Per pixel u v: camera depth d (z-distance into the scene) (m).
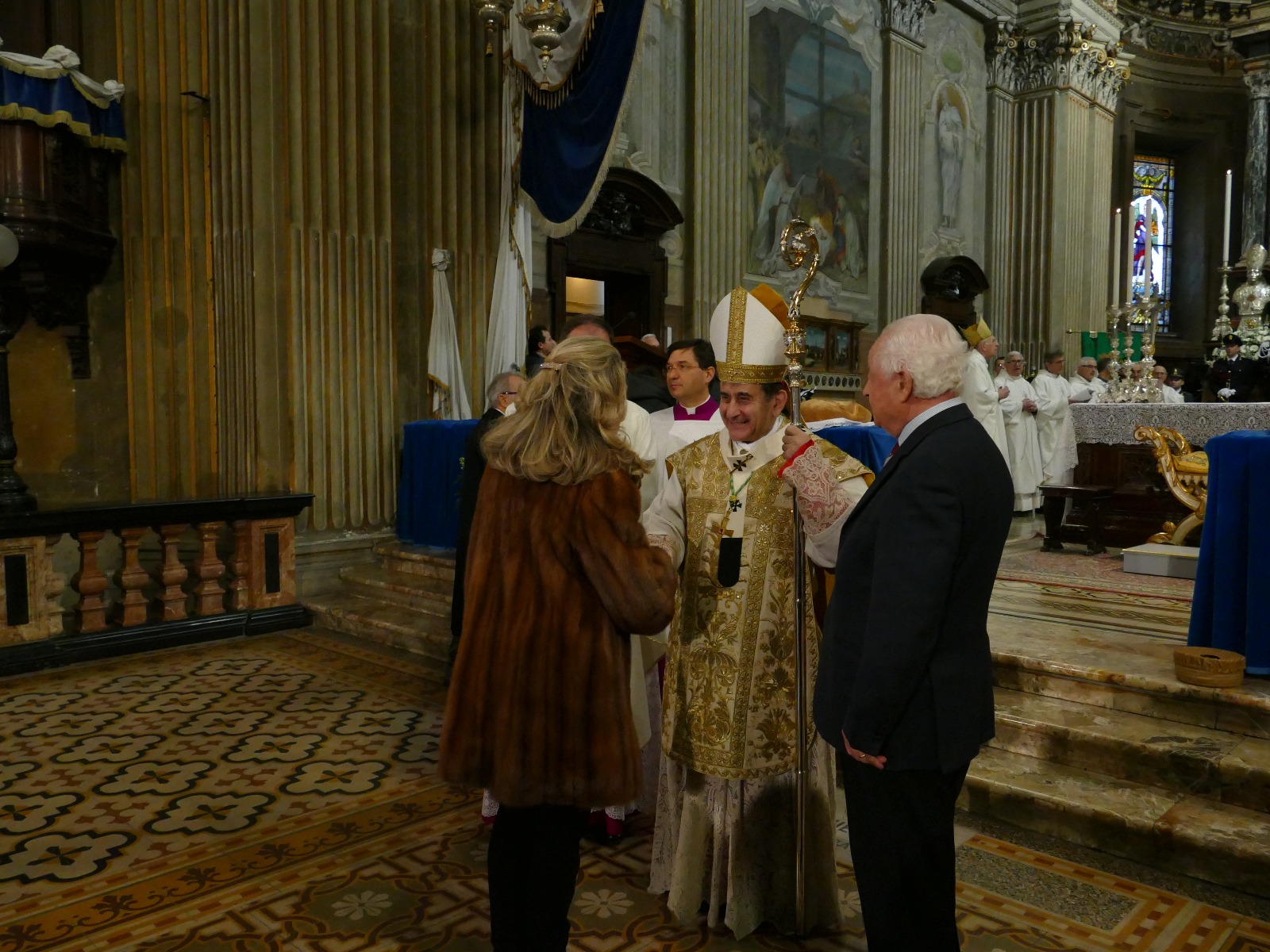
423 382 7.63
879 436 4.77
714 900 2.56
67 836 3.18
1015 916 2.64
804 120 11.71
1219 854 2.79
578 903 2.76
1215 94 19.80
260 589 6.34
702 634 2.54
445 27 7.68
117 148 7.07
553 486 2.10
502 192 7.82
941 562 1.73
